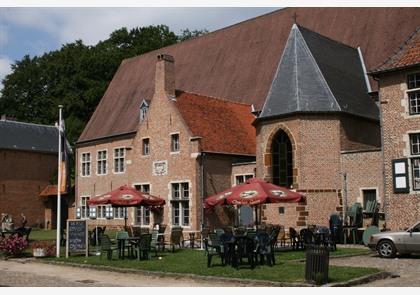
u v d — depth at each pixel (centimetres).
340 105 2653
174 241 2186
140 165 3234
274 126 2688
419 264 1670
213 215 2903
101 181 4306
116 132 4253
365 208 2492
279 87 2767
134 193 2252
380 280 1373
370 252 1998
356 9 3569
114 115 4550
